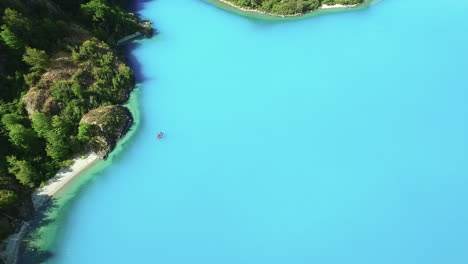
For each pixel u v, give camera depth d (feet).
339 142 361.30
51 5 411.13
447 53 465.47
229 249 287.48
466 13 538.47
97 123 336.90
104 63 388.78
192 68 437.58
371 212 309.01
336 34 497.87
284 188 324.60
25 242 280.10
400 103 400.88
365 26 512.63
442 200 316.60
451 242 291.17
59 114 337.52
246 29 501.56
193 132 366.43
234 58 453.99
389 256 283.59
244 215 306.76
